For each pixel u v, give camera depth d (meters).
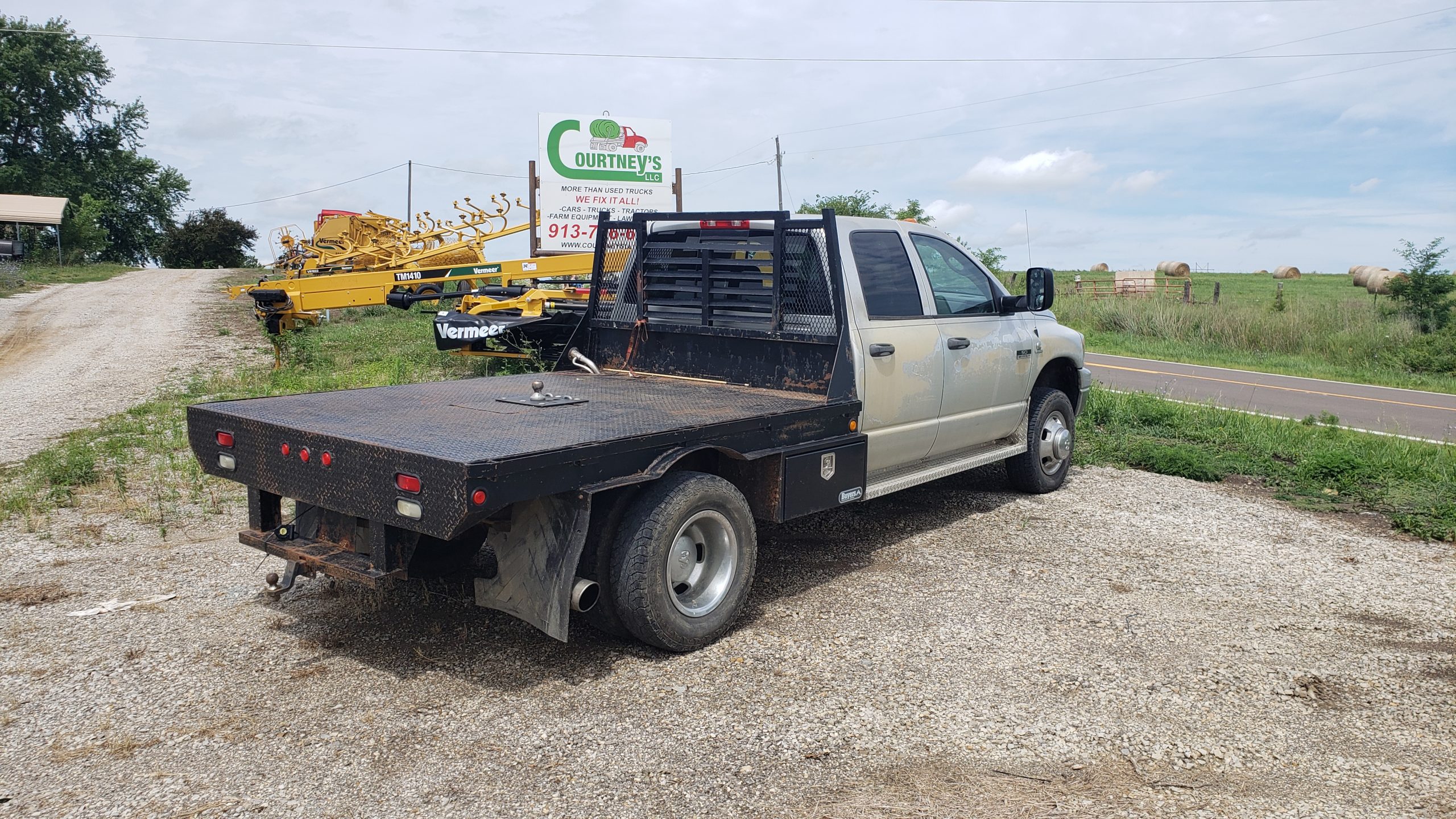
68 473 7.30
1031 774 3.33
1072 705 3.87
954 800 3.15
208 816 3.00
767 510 4.85
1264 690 4.05
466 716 3.70
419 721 3.66
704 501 4.34
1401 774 3.38
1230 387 17.25
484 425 4.31
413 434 4.04
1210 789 3.25
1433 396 17.05
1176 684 4.09
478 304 12.10
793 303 5.51
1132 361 22.17
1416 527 6.69
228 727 3.59
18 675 4.02
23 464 7.93
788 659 4.29
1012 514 6.95
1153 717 3.78
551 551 3.99
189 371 14.14
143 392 12.21
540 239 14.66
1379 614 5.02
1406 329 24.38
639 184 15.00
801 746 3.50
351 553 4.20
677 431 4.25
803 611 4.91
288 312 13.15
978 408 6.51
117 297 26.89
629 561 4.12
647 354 6.29
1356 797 3.22
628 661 4.25
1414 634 4.74
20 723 3.61
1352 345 24.39
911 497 7.45
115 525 6.26
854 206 30.64
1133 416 11.09
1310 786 3.29
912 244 6.07
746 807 3.09
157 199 68.75
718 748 3.48
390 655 4.27
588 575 4.20
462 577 5.25
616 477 4.03
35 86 62.28
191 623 4.61
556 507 3.97
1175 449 8.98
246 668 4.12
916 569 5.62
